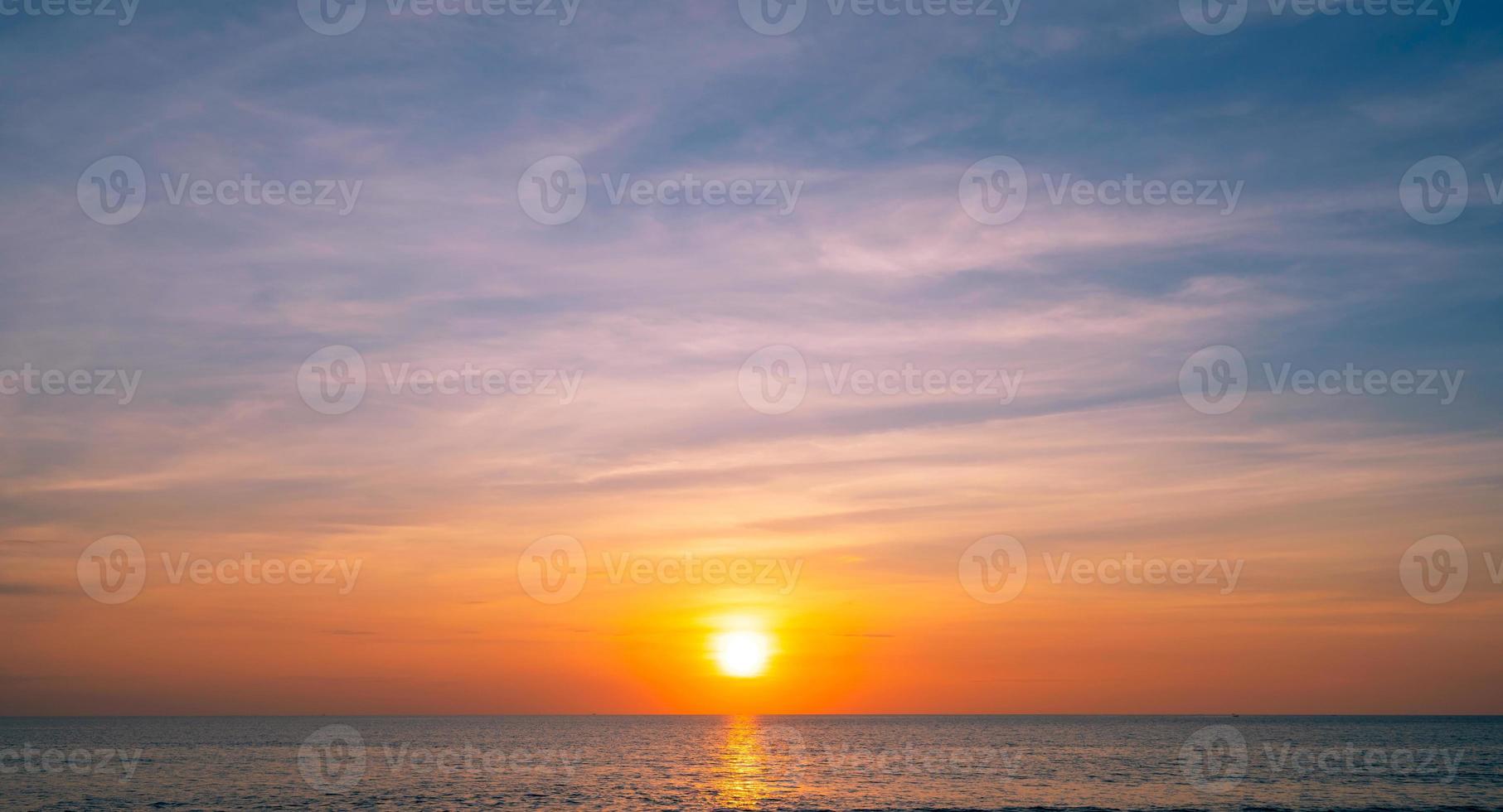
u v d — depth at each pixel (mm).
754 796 68062
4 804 63281
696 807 61812
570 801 65125
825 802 64438
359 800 65312
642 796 68250
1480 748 133500
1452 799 65438
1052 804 62906
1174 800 64812
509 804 63656
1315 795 67750
